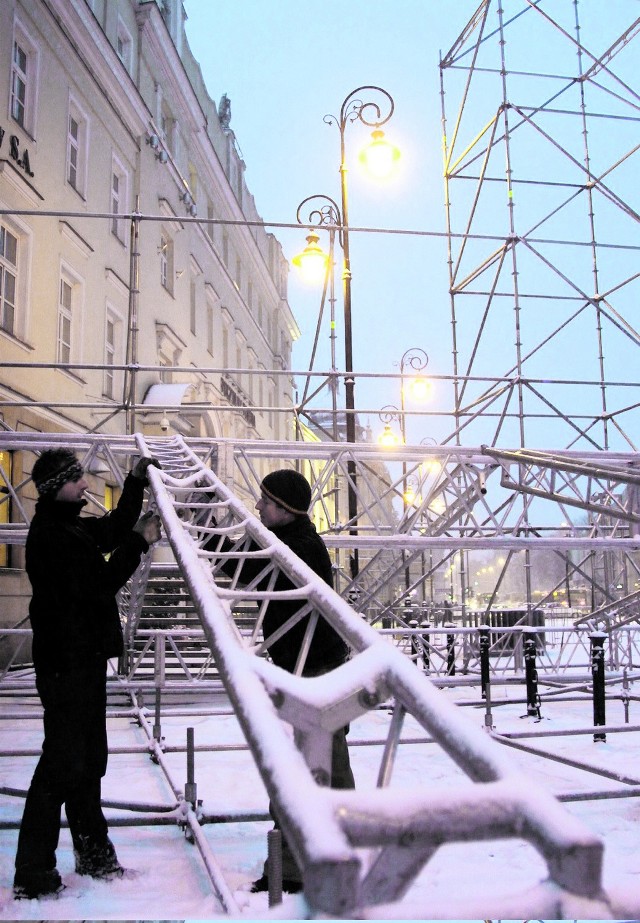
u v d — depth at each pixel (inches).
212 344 1083.3
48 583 134.0
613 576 541.0
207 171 1074.1
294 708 71.9
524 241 491.8
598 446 522.9
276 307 1588.3
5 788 177.9
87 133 658.2
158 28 826.8
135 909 123.0
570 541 337.1
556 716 362.6
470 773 58.3
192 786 174.1
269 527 144.9
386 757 70.3
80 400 633.6
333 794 49.0
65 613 133.8
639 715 366.6
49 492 139.6
